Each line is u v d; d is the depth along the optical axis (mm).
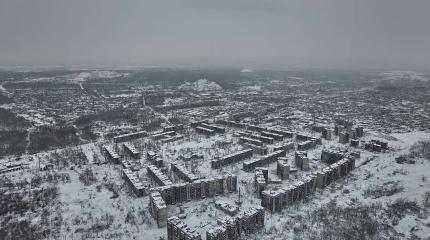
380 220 136250
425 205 142875
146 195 169000
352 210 146250
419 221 131500
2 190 173875
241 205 158500
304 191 164625
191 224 140750
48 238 131750
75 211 152875
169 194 159125
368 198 159750
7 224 143375
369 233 126062
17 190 174250
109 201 162750
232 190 174000
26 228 139250
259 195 167000
